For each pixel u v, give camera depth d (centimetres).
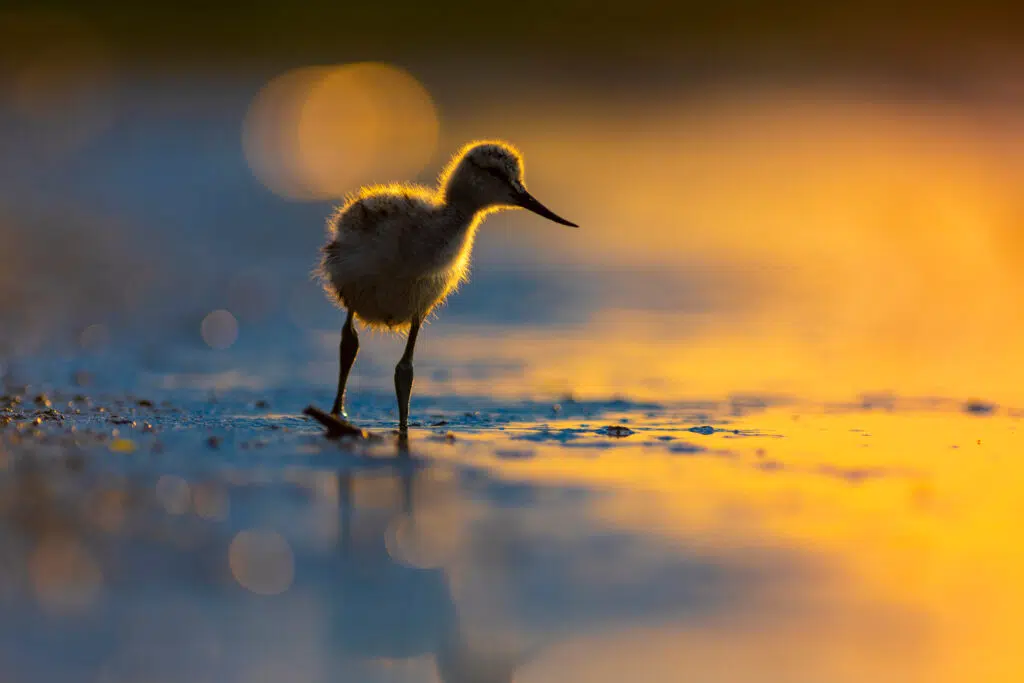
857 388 1157
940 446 916
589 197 2470
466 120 3306
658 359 1309
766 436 948
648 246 2095
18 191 2464
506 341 1416
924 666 527
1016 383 1179
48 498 712
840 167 2719
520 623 554
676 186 2581
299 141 3059
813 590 606
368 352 1355
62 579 587
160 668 504
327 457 847
